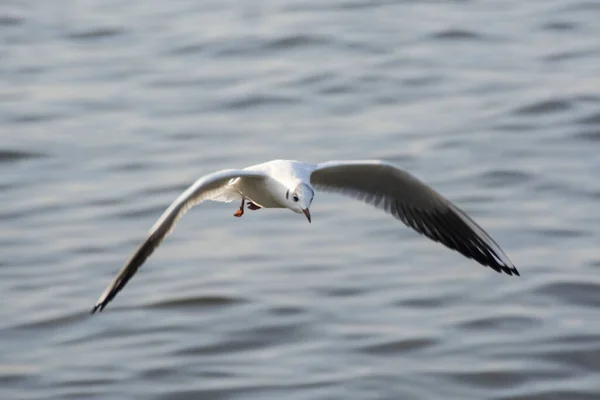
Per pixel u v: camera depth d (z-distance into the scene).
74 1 30.92
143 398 12.73
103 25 28.31
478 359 13.32
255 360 13.46
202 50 25.94
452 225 9.88
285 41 26.06
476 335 13.85
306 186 8.65
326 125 21.36
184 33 27.28
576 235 16.50
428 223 9.90
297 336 13.95
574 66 24.06
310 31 26.70
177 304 14.84
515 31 26.62
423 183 9.41
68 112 22.55
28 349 13.98
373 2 29.30
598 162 19.20
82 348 13.95
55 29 28.27
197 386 12.91
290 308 14.58
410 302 14.66
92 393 12.90
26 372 13.41
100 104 22.97
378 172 9.40
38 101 23.22
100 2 30.72
